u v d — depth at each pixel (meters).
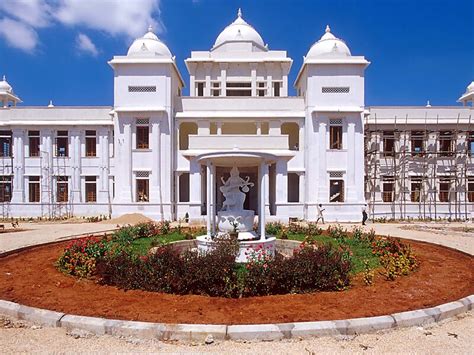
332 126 28.36
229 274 7.74
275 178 26.75
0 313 6.70
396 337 5.75
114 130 28.56
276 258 8.41
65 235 17.47
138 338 5.66
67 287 7.98
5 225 24.16
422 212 30.48
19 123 31.19
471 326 6.20
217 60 33.03
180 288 7.55
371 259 10.85
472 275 9.36
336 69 28.52
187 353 5.20
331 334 5.75
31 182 31.64
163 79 28.53
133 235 14.95
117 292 7.61
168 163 28.19
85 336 5.75
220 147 26.89
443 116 32.28
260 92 34.09
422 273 9.36
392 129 31.98
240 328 5.66
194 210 25.64
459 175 31.75
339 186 28.48
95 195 31.80
